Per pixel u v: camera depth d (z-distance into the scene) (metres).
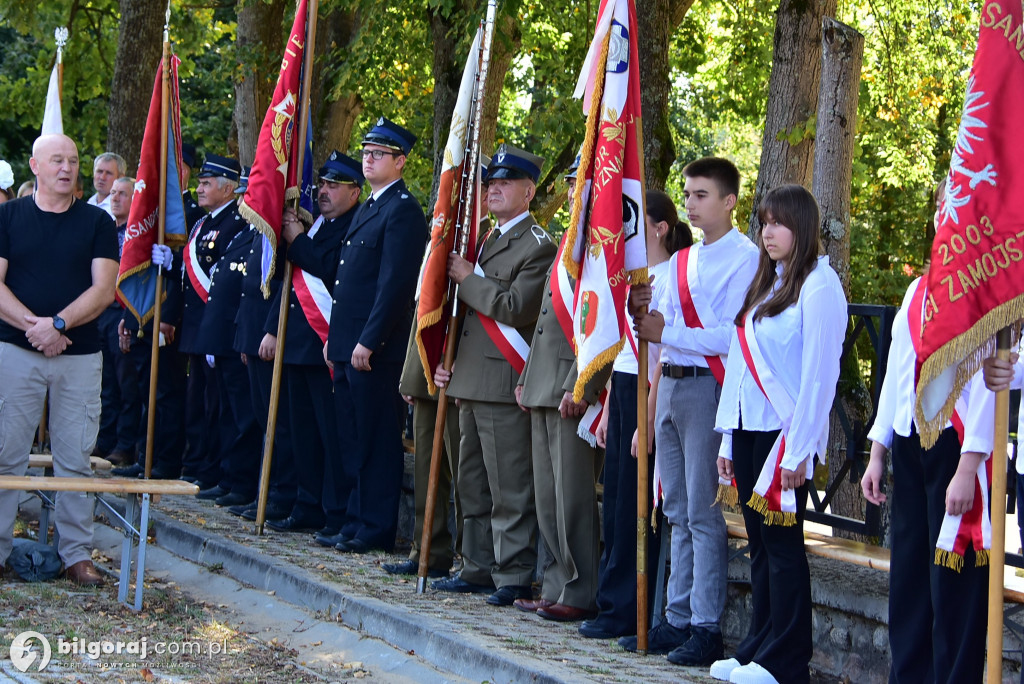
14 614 5.40
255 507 7.73
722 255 4.70
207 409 8.59
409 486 7.52
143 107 12.34
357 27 12.84
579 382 4.76
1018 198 3.45
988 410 3.70
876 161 17.16
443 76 9.64
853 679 4.70
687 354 4.69
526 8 10.23
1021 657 4.16
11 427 5.98
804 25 7.84
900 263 19.17
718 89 15.30
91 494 7.12
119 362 9.14
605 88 4.79
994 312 3.42
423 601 5.55
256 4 13.70
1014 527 6.34
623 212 4.79
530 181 5.75
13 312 5.91
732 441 4.42
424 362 5.75
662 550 5.14
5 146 23.39
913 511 3.99
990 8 3.53
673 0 10.55
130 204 8.98
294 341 7.12
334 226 7.11
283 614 5.71
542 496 5.45
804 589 4.27
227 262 8.10
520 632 5.02
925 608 3.99
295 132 6.97
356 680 4.74
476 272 5.73
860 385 6.58
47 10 14.92
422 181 14.02
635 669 4.46
